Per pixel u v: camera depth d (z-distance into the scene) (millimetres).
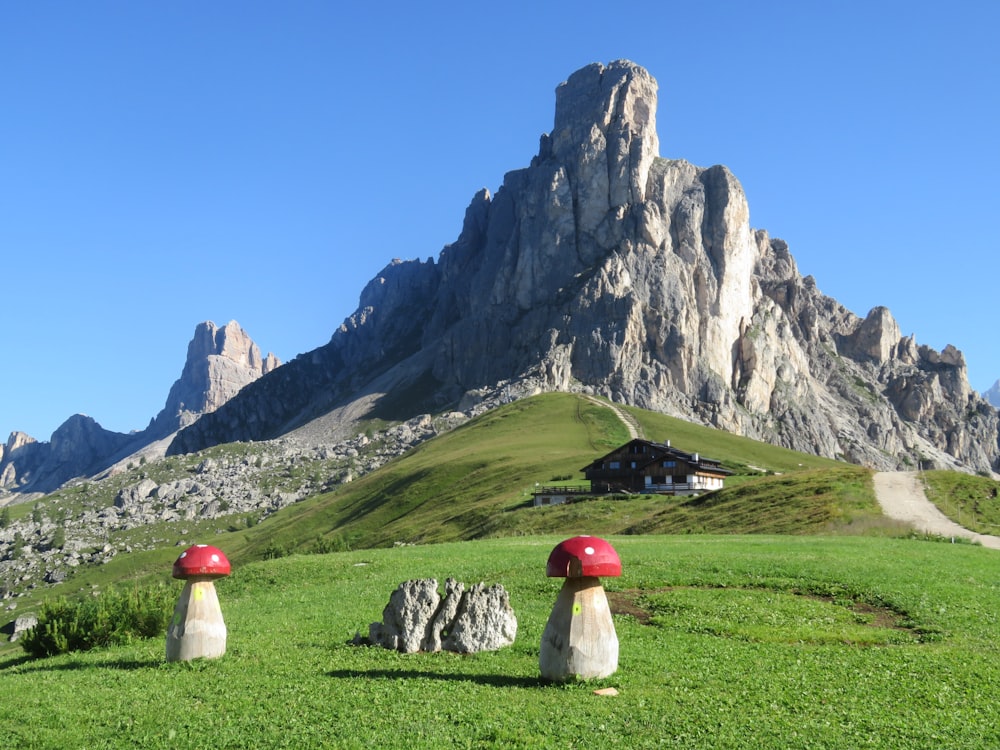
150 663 30312
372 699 23781
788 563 46000
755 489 99125
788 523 81125
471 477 183000
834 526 76688
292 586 51625
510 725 21328
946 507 83562
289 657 29500
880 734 20797
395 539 145250
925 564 46500
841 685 24797
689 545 58281
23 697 26516
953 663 27406
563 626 25062
